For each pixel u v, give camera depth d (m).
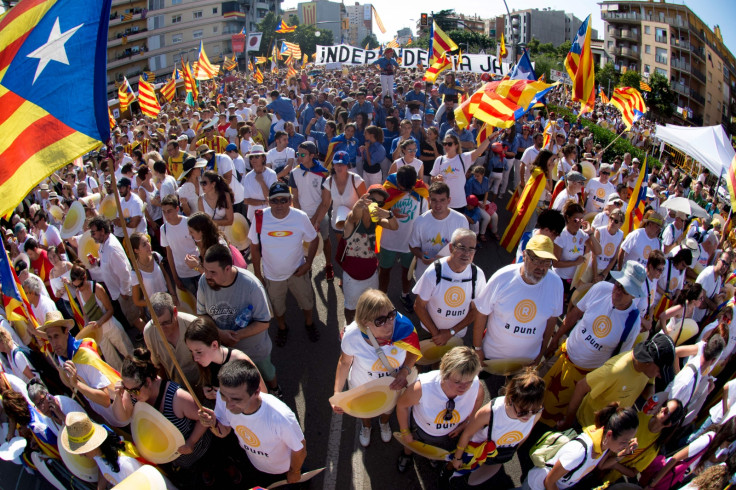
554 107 27.11
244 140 10.33
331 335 5.99
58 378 4.81
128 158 11.33
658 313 5.87
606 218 6.48
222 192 6.31
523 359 4.45
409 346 3.69
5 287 3.86
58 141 2.85
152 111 16.80
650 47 67.00
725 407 4.16
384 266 6.23
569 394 4.52
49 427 3.80
